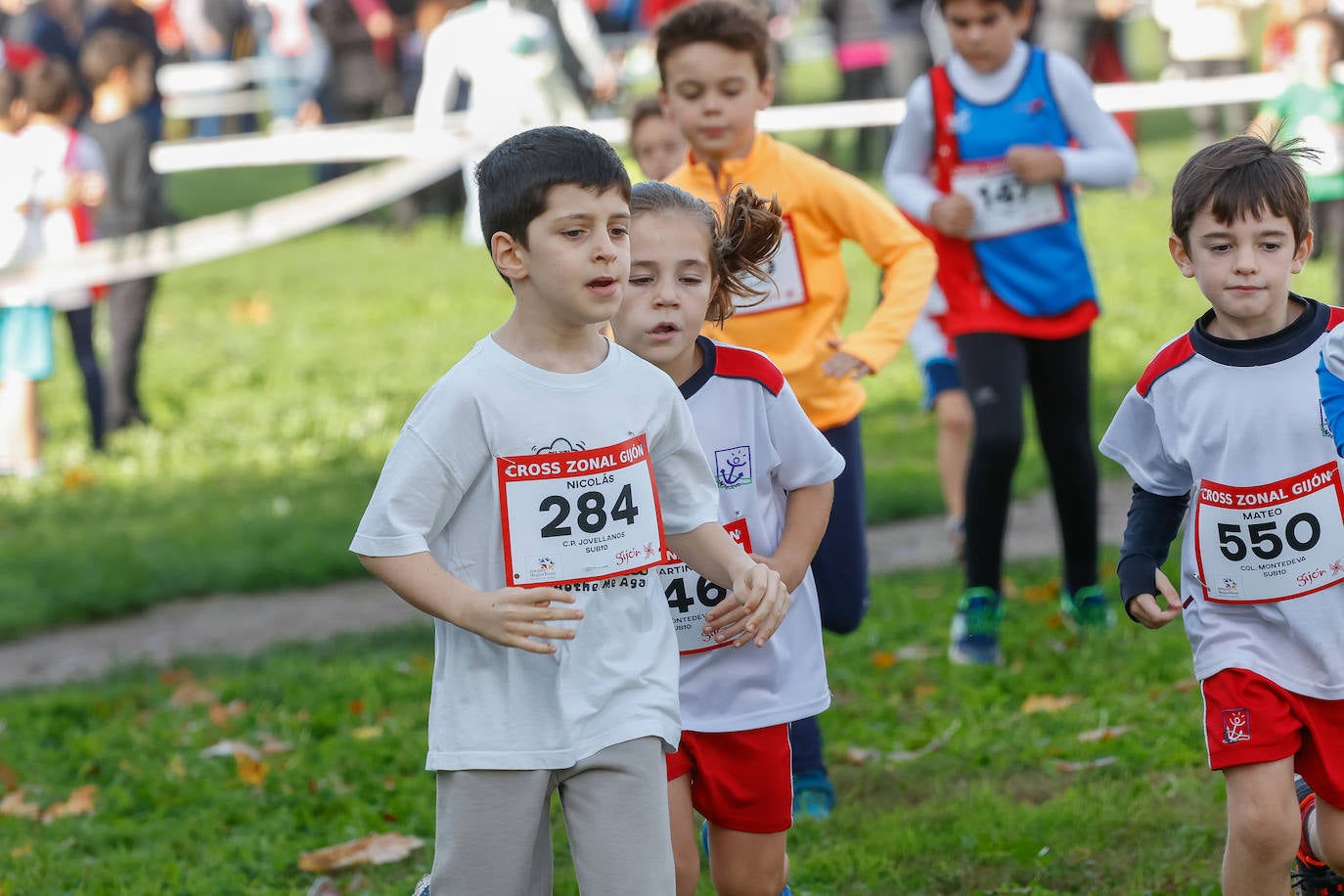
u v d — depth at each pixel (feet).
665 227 23.71
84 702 42.83
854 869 29.17
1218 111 115.34
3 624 52.16
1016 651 41.52
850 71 119.65
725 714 24.09
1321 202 86.84
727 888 24.84
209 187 145.28
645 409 21.71
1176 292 89.10
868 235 32.01
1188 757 33.06
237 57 163.22
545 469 21.13
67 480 69.00
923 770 34.06
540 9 112.57
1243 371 23.25
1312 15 77.71
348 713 40.83
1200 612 23.98
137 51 71.92
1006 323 40.16
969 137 40.09
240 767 36.70
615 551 21.35
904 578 50.42
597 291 20.81
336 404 80.48
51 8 124.26
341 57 130.82
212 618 53.16
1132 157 40.01
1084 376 41.37
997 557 40.86
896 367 82.53
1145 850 29.12
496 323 97.30
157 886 30.25
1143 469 24.63
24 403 70.23
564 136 20.88
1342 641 23.12
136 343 77.10
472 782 20.98
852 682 40.22
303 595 55.57
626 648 21.33
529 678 20.93
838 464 24.75
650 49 138.82
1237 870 22.94
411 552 20.61
